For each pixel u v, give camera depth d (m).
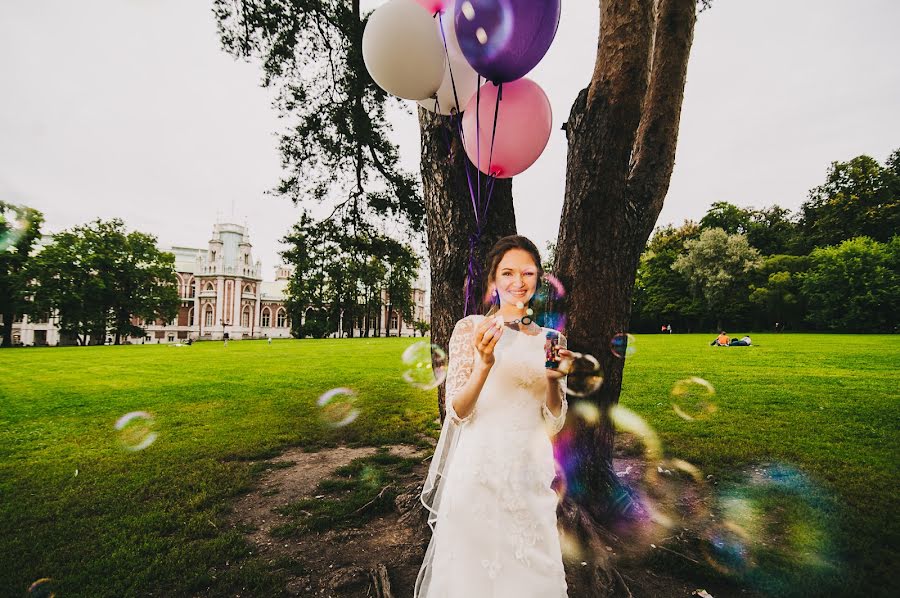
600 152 2.53
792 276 36.19
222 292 63.16
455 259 2.78
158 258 44.25
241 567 2.47
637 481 3.75
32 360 17.61
